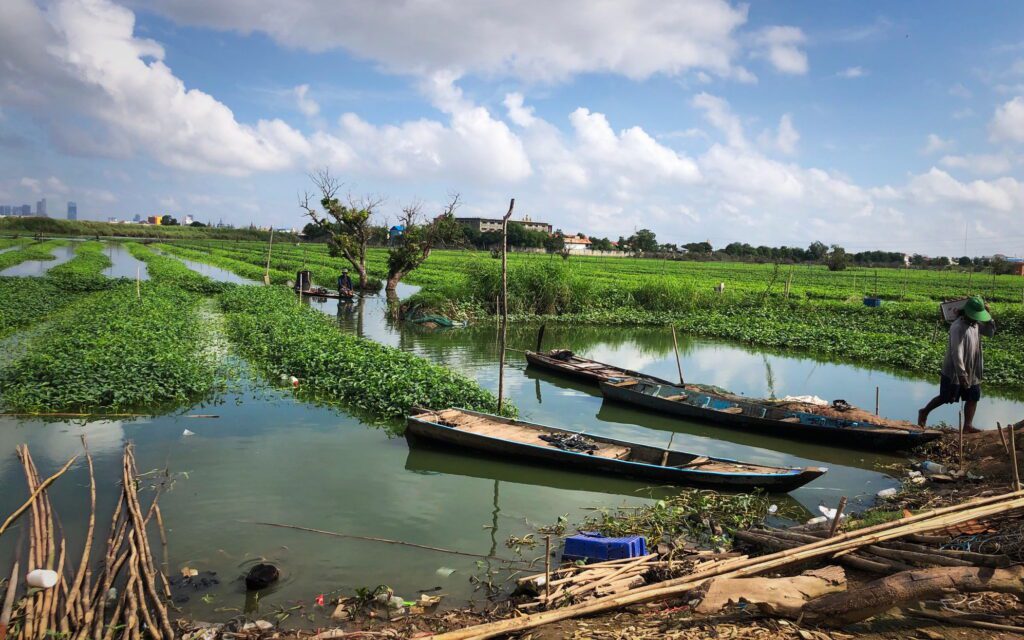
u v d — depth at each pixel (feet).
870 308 116.78
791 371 67.36
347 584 22.82
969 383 37.81
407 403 44.50
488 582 23.06
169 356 52.65
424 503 30.37
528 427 38.70
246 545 25.52
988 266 347.15
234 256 262.06
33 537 23.44
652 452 34.88
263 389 50.67
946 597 17.84
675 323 102.37
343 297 122.52
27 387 44.65
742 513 29.01
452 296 106.63
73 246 298.56
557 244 401.08
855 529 23.02
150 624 18.84
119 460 34.09
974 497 27.43
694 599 18.56
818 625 17.25
